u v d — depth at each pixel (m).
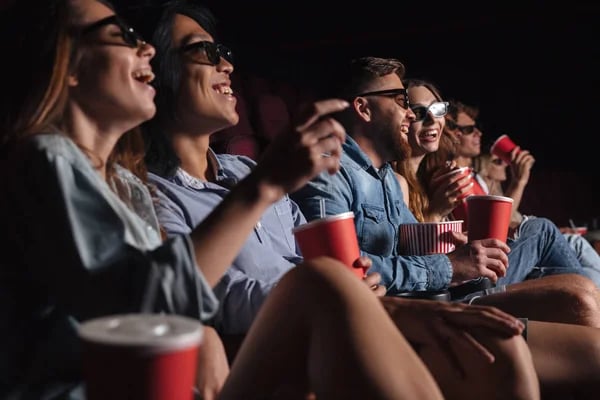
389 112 1.78
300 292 0.87
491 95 4.13
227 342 1.20
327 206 1.64
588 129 4.09
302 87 3.74
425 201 2.02
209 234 0.91
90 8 1.01
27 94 0.98
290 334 0.89
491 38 4.08
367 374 0.80
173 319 0.71
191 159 1.42
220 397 0.94
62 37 0.99
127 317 0.71
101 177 1.01
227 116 1.40
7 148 0.96
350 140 1.75
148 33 1.37
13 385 0.87
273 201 0.93
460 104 2.64
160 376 0.65
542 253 2.16
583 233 2.90
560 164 4.12
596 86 4.08
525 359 1.09
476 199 1.58
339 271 0.88
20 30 1.00
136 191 1.13
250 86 2.68
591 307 1.62
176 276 0.87
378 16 3.96
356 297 0.85
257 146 2.14
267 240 1.42
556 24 4.06
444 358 1.11
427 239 1.62
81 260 0.88
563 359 1.29
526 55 4.13
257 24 3.69
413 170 2.05
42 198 0.89
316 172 0.94
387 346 0.82
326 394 0.82
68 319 0.89
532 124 4.13
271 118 2.56
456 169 2.00
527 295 1.65
